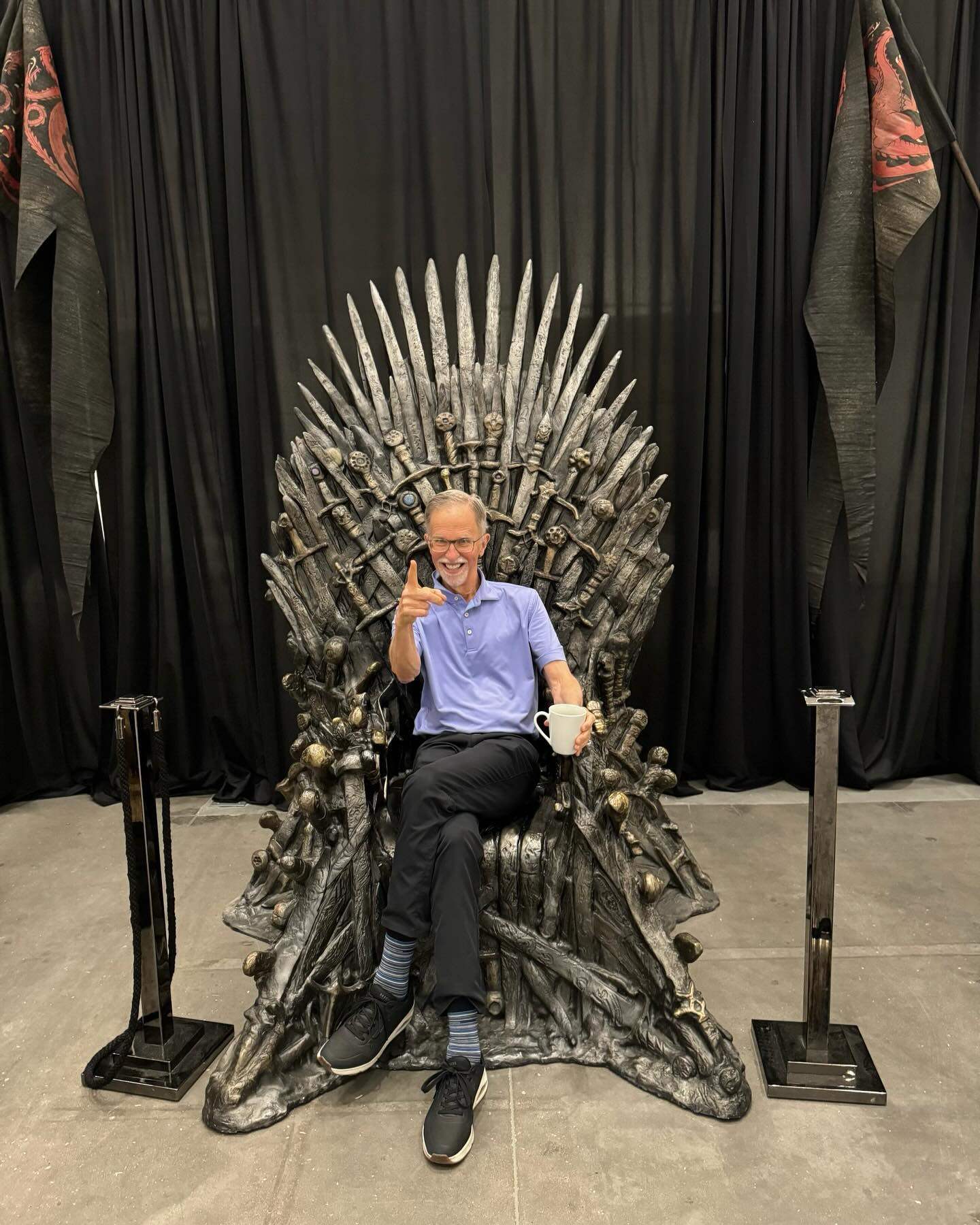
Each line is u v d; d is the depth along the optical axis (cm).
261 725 334
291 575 237
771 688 343
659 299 319
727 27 301
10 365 330
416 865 176
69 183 305
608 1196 150
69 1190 154
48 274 317
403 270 316
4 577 335
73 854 298
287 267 314
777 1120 169
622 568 235
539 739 208
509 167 310
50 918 254
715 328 320
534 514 235
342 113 307
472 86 303
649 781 258
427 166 310
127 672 334
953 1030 195
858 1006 204
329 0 300
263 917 247
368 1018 175
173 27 303
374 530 236
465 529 197
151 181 311
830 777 171
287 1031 182
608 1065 184
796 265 313
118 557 337
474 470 239
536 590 232
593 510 234
